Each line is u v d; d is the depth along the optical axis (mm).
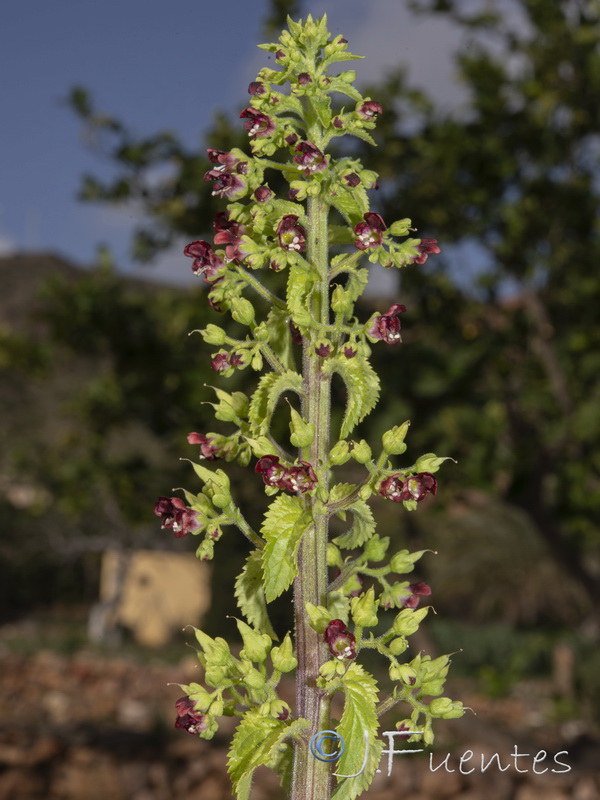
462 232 8742
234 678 1874
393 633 1893
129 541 27781
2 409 22188
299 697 1833
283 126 1994
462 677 19906
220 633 27391
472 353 8156
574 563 8680
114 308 8992
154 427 9062
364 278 1966
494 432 8031
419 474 1860
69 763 12031
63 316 9086
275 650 1824
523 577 18219
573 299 8719
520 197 8648
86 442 10070
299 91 1988
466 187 8586
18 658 21312
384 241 1923
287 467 1808
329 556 2004
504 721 15422
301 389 1926
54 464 12930
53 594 34062
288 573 1749
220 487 1923
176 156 8531
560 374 8328
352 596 2012
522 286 8570
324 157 1904
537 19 8008
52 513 26734
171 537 28266
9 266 38562
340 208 1962
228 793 11680
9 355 10312
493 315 9109
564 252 8703
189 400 8352
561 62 8102
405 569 1934
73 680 19656
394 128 8609
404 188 8758
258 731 1793
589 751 12438
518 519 17203
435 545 17531
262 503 8555
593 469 8375
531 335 9008
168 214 8609
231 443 1991
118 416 9648
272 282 6387
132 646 27344
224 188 1963
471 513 17125
